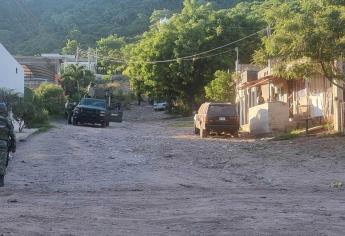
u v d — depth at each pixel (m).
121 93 80.50
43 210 9.96
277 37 22.70
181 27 62.72
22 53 104.31
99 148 22.94
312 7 22.62
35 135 29.03
